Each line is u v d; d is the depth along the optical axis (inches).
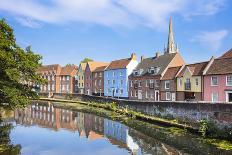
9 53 947.3
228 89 1706.4
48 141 1165.7
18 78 1005.2
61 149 1036.5
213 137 1123.3
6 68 942.4
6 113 2089.1
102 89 3403.1
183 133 1256.8
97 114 2098.9
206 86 1865.2
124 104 2144.4
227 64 1765.5
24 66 1007.6
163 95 2370.8
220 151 932.0
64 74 4148.6
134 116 1791.3
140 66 2861.7
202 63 2015.3
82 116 2009.1
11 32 1007.0
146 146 1080.2
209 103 1208.2
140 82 2733.8
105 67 3420.3
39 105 2827.3
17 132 1343.5
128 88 2947.8
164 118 1579.7
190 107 1347.2
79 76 3932.1
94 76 3560.5
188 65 2155.5
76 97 3309.5
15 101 958.4
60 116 2010.3
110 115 2011.6
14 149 1000.2
